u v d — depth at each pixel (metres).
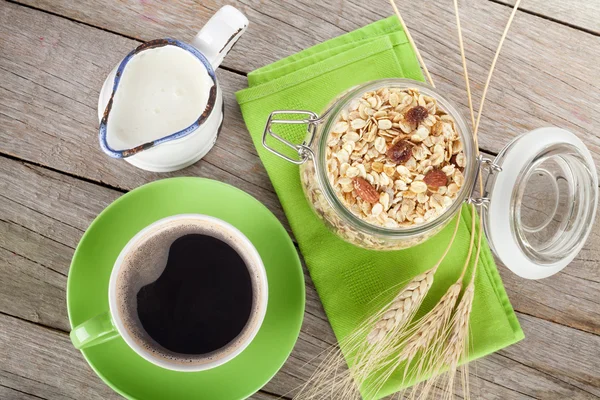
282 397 0.56
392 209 0.46
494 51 0.57
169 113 0.49
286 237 0.50
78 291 0.50
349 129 0.47
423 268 0.54
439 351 0.54
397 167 0.46
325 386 0.56
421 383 0.56
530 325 0.57
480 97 0.57
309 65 0.54
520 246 0.48
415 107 0.47
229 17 0.48
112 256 0.50
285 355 0.50
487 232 0.50
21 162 0.55
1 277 0.55
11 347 0.55
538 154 0.47
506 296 0.54
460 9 0.57
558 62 0.57
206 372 0.51
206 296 0.50
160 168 0.53
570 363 0.57
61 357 0.55
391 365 0.54
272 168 0.54
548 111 0.57
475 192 0.55
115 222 0.50
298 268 0.50
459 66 0.57
